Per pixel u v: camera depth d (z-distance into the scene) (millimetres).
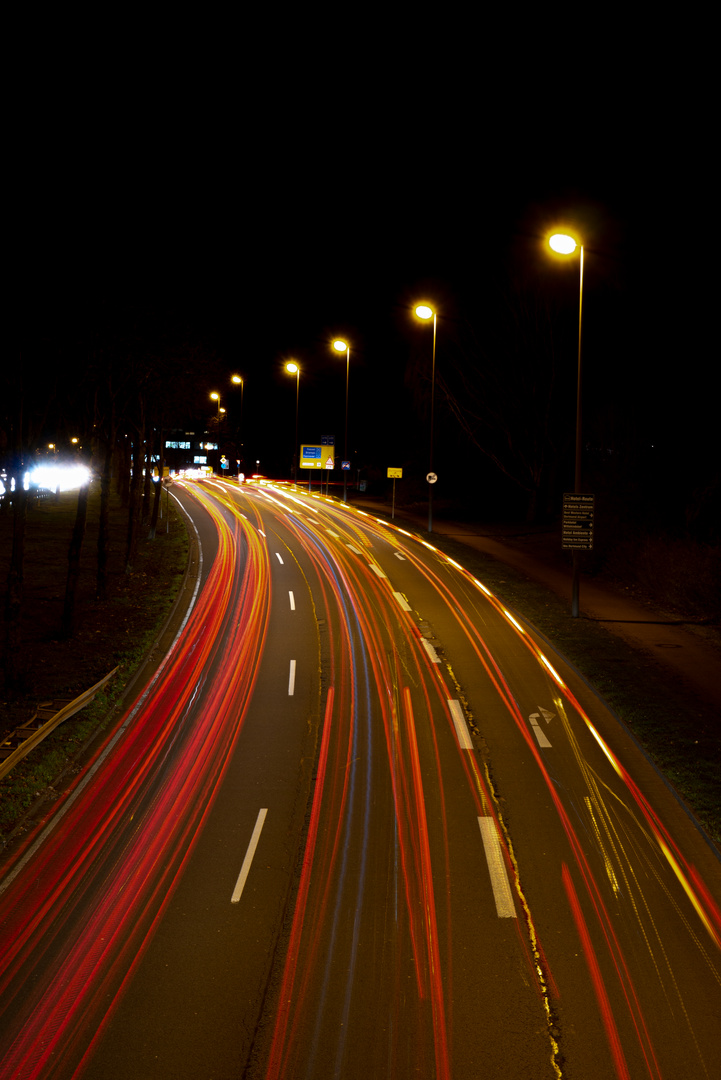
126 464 60188
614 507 35469
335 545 41781
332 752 15156
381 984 8211
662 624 25750
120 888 10156
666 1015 7777
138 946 8859
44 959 8594
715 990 8188
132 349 26641
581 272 25734
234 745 15523
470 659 21625
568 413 47875
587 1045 7348
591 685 19234
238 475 90312
